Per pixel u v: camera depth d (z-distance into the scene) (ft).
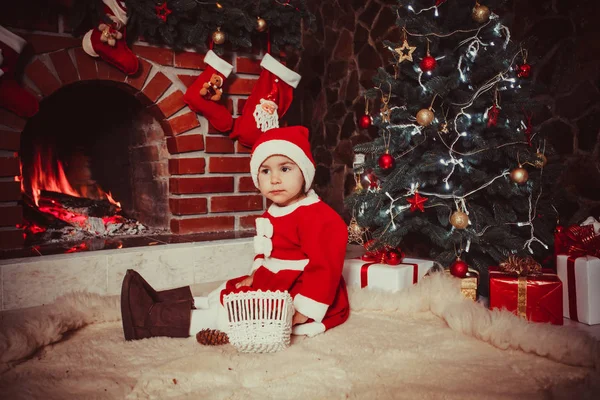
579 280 6.69
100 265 7.93
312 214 6.03
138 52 9.30
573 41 9.66
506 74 7.54
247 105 10.18
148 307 6.01
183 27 9.40
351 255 10.23
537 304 6.61
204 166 10.13
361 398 4.30
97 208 10.84
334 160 15.98
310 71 16.92
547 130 10.11
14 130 8.20
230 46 10.23
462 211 7.72
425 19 7.66
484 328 5.90
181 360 5.10
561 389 4.42
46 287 7.51
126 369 5.07
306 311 5.79
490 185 7.64
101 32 8.66
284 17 10.07
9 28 8.14
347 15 15.38
